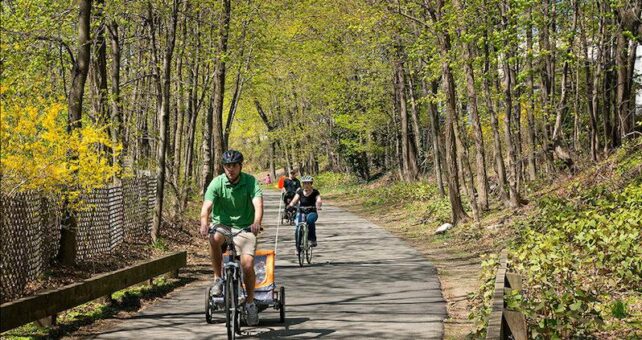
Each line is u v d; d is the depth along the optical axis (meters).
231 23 29.92
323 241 29.02
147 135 26.31
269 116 85.19
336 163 87.50
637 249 13.94
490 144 48.69
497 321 7.84
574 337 9.85
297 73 57.09
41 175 12.12
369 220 41.50
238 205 10.76
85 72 15.70
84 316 12.35
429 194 45.00
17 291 12.23
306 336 10.95
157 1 24.81
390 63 46.50
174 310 13.45
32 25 18.00
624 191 21.00
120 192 21.27
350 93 60.97
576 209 22.41
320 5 34.66
